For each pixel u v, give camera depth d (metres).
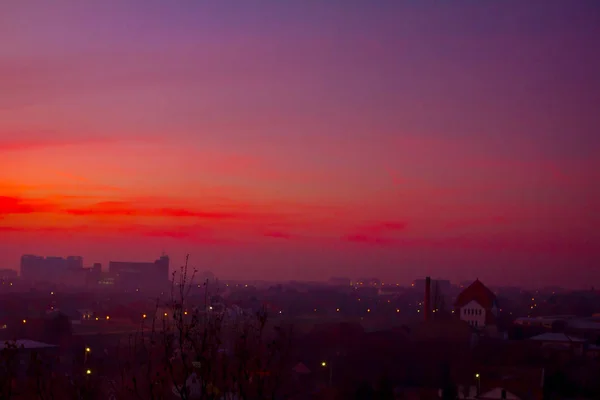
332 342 103.25
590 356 107.94
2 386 18.86
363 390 72.31
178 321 20.14
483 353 101.50
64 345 93.50
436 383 87.31
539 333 138.88
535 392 80.12
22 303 174.50
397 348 100.50
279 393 58.25
